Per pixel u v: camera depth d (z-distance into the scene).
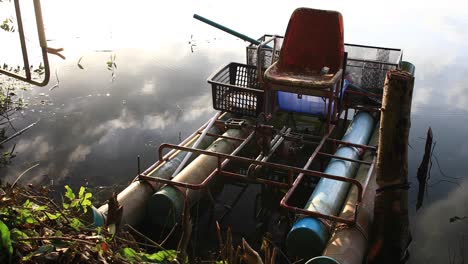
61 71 7.85
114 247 2.10
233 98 5.84
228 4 11.88
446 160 6.16
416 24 11.07
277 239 4.50
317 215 4.01
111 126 6.38
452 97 7.93
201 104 7.19
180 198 4.39
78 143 5.91
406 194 4.06
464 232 4.84
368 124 6.02
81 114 6.62
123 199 4.26
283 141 5.41
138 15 10.88
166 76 8.11
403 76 3.73
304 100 5.86
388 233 4.10
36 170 5.29
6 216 2.00
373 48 6.52
